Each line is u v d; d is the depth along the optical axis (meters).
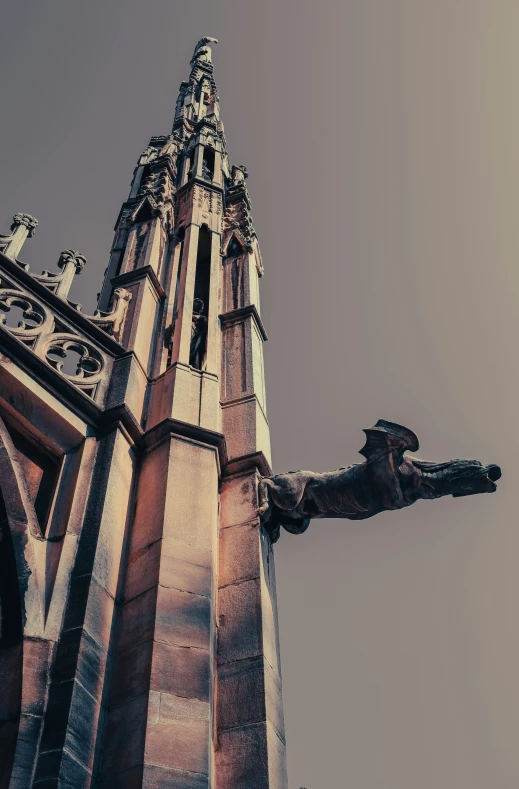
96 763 6.30
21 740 6.01
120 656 7.11
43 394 9.06
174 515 8.29
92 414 9.29
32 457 8.88
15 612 6.96
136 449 9.38
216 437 9.52
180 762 6.23
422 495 9.29
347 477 9.47
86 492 8.32
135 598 7.59
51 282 11.18
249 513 9.29
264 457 10.02
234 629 8.01
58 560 7.46
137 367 10.62
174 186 18.03
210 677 7.07
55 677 6.54
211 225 15.45
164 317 12.41
